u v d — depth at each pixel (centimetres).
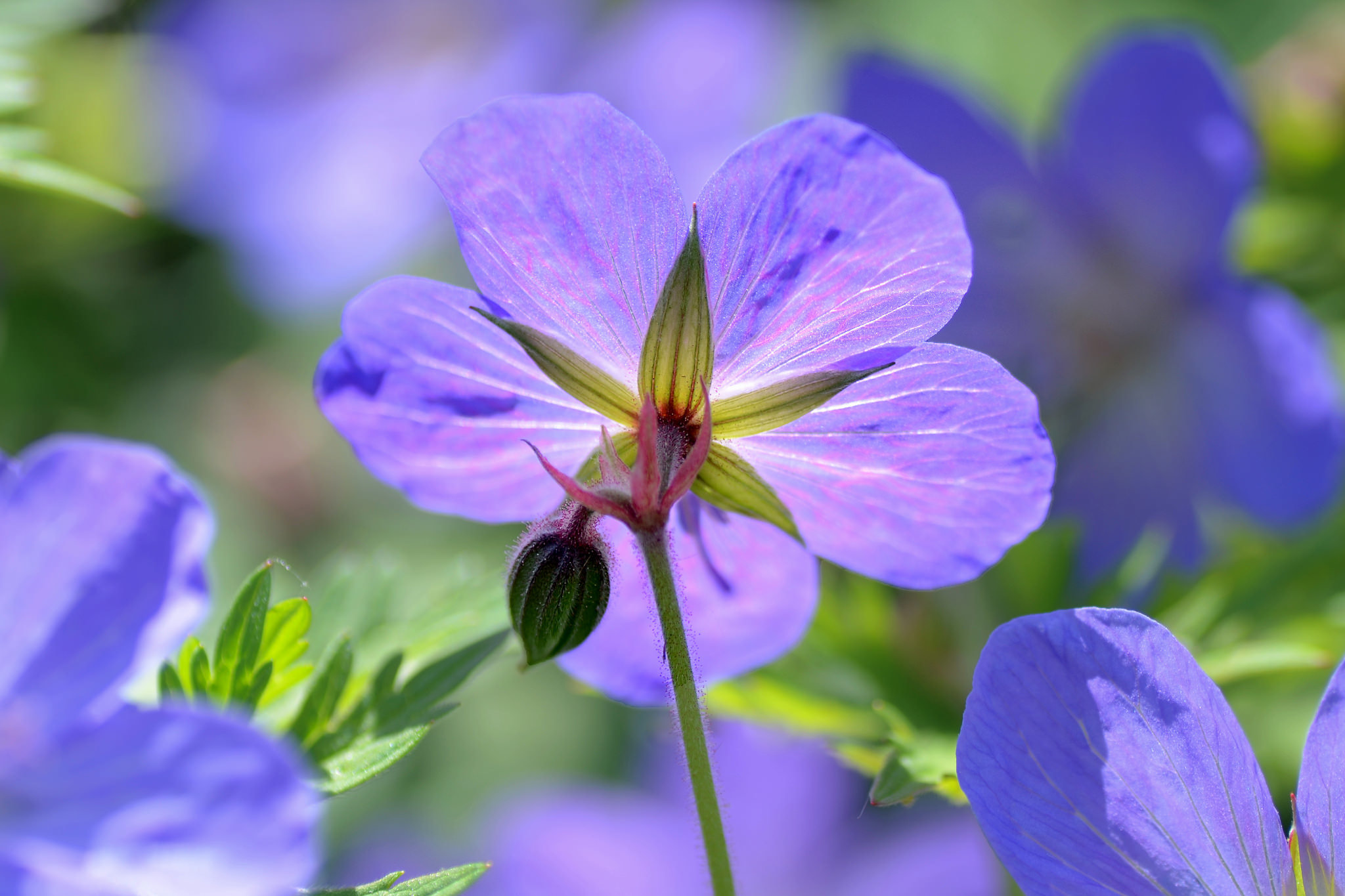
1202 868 26
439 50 57
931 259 26
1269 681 33
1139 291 34
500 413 26
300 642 27
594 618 26
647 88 55
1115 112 34
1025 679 26
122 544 24
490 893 42
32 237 44
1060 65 53
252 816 23
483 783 51
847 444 26
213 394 52
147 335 49
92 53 44
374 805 51
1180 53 33
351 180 55
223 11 53
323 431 54
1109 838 25
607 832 42
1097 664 26
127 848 24
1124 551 34
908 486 26
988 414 26
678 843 41
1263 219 40
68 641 24
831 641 32
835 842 42
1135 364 34
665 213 26
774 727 31
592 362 26
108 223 45
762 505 27
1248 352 33
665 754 42
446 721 52
